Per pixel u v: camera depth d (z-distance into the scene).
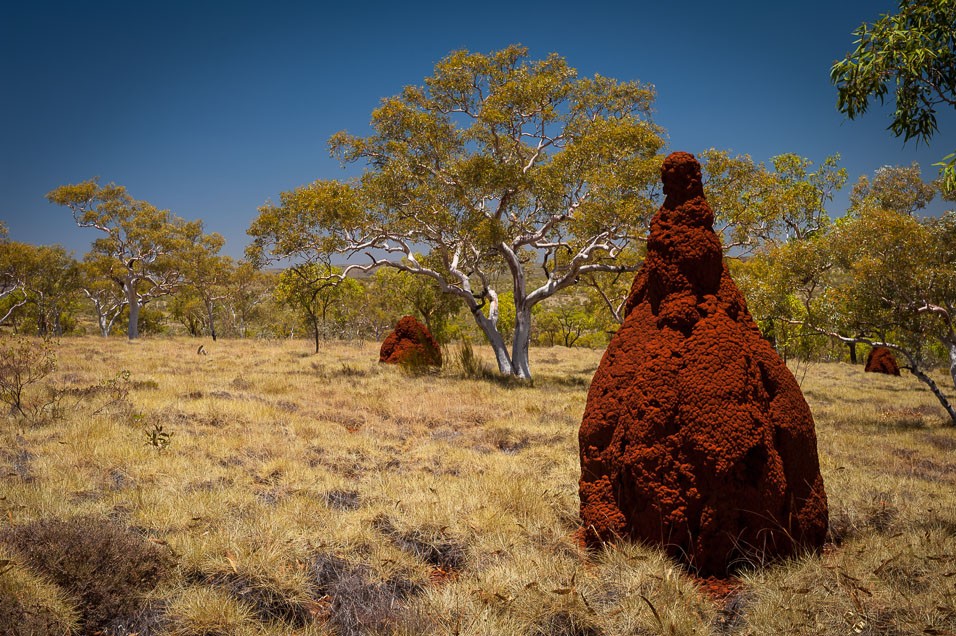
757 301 17.66
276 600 4.48
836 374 28.81
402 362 21.09
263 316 60.12
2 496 5.84
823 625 3.87
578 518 6.23
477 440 10.28
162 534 5.28
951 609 3.98
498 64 23.17
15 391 11.38
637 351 5.46
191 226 56.38
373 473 7.86
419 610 4.30
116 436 8.61
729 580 4.90
